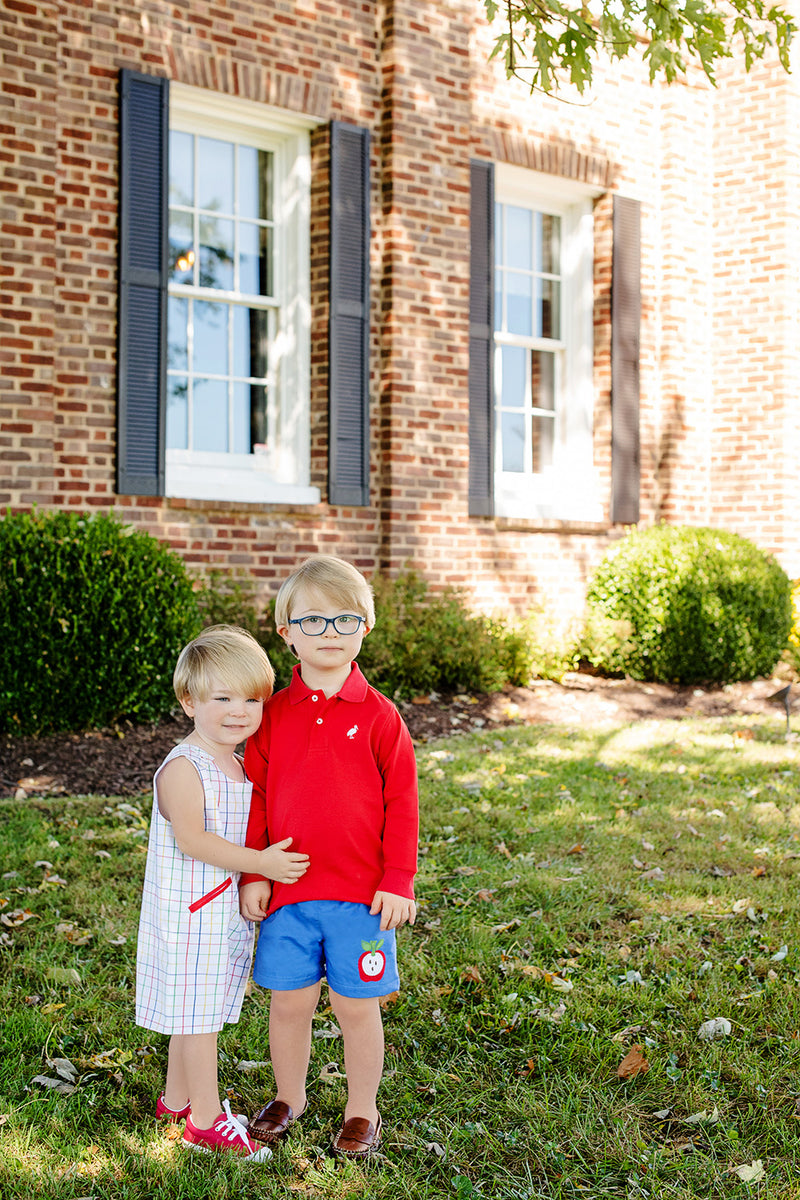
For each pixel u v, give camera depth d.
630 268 10.37
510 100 9.46
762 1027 3.18
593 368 10.40
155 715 6.52
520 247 10.17
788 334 10.59
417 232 8.72
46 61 6.82
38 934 3.71
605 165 10.14
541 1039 3.11
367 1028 2.52
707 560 9.16
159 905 2.45
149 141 7.38
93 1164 2.46
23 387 6.77
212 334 8.18
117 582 6.27
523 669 8.64
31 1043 3.01
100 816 5.00
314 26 8.20
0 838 4.59
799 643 9.94
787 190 10.52
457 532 9.04
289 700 2.56
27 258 6.77
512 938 3.79
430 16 8.73
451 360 8.95
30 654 6.01
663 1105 2.79
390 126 8.58
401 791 2.51
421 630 7.89
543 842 4.80
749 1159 2.55
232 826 2.49
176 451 7.99
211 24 7.69
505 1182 2.46
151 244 7.41
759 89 10.55
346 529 8.51
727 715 8.16
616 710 8.17
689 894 4.22
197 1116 2.50
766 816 5.30
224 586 7.61
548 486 10.29
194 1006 2.45
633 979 3.48
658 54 4.79
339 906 2.47
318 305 8.38
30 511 6.69
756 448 10.73
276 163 8.43
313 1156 2.53
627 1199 2.40
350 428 8.43
